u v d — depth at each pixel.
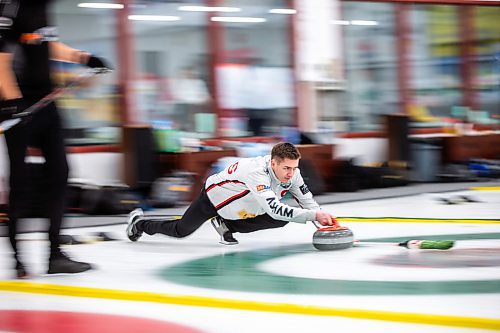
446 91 13.29
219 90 11.12
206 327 3.58
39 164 6.92
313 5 11.53
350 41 12.08
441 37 13.20
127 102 10.45
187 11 10.92
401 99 12.73
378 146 12.22
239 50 11.28
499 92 13.92
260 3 11.38
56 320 3.83
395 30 12.62
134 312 3.94
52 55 4.78
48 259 5.06
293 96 11.59
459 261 5.04
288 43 11.55
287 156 5.49
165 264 5.31
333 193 10.57
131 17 10.55
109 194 8.77
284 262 5.25
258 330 3.48
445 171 11.85
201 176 9.88
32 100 4.68
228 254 5.69
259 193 5.58
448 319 3.52
